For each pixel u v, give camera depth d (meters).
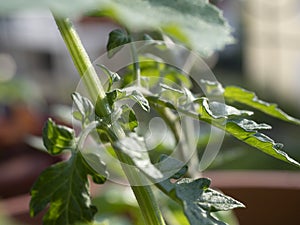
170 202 0.71
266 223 1.00
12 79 1.58
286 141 2.22
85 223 0.47
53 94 2.16
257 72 3.28
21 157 1.46
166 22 0.30
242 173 1.06
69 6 0.24
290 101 3.14
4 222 0.91
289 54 3.30
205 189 0.38
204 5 0.35
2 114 1.56
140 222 0.88
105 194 0.87
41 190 0.46
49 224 0.47
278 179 1.01
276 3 3.13
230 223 0.80
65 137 0.47
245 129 0.40
